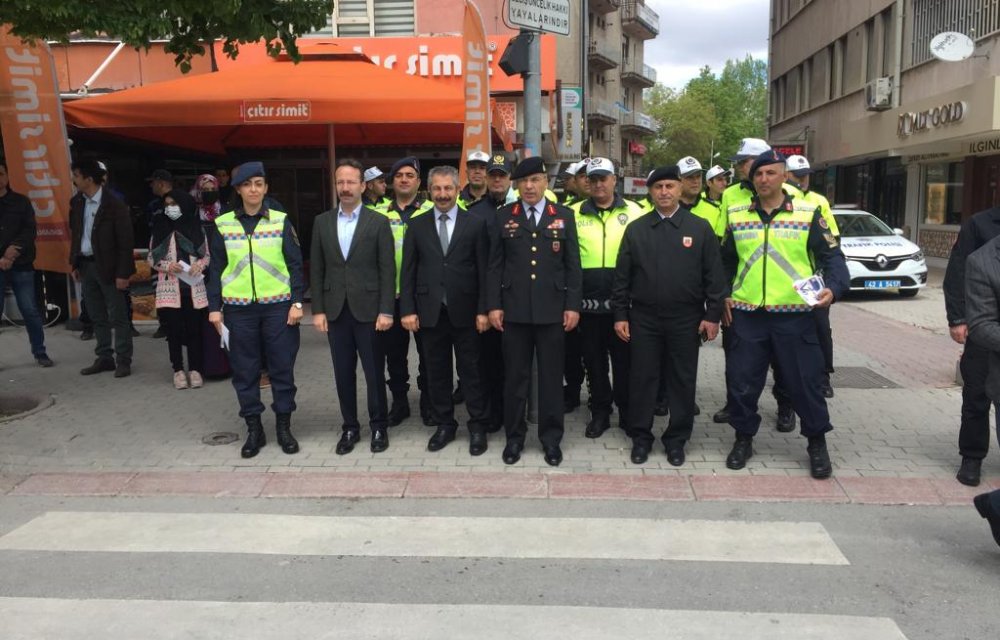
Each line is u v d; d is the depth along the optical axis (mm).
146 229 13172
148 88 8680
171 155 13453
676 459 5230
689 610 3449
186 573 3861
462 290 5355
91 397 7098
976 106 15227
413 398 7004
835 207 16125
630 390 5301
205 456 5547
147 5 5684
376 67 9266
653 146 69500
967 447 4848
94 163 7680
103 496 4906
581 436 5867
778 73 32719
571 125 13336
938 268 18828
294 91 8242
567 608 3477
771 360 5199
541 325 5148
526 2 6320
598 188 5602
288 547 4137
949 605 3475
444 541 4184
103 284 7691
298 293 5590
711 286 5043
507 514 4547
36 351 8289
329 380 7676
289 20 6602
